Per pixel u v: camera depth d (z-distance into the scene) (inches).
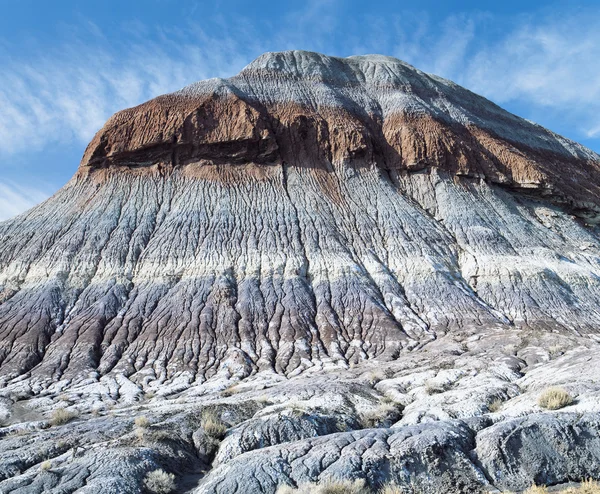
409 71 4512.8
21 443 1064.2
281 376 2142.0
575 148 4884.4
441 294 2797.7
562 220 3722.9
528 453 788.0
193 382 2172.7
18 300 2655.0
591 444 792.9
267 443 979.3
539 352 1743.4
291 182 3476.9
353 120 3843.5
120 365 2287.2
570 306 2812.5
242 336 2493.8
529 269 2997.0
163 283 2797.7
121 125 3590.1
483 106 4653.1
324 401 1268.5
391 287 2851.9
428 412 1117.1
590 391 944.9
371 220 3307.1
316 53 4466.0
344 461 789.9
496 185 3782.0
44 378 2161.7
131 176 3447.3
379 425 1138.0
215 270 2866.6
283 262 2935.5
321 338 2511.1
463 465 783.1
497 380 1378.0
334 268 2910.9
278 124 3732.8
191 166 3499.0
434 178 3634.4
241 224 3169.3
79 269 2834.6
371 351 2405.3
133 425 1103.0
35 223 3147.1
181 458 938.7
